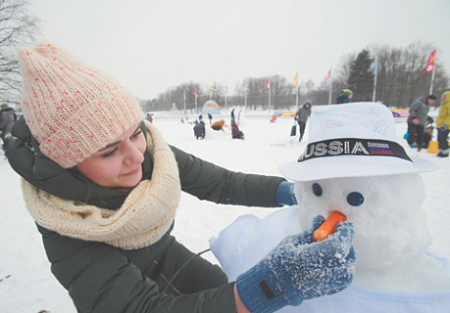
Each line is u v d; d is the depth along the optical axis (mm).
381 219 698
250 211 3627
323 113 853
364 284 791
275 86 60562
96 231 817
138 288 833
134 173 971
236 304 724
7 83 14938
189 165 1424
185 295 803
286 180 1384
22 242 3227
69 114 788
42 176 815
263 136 12477
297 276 646
